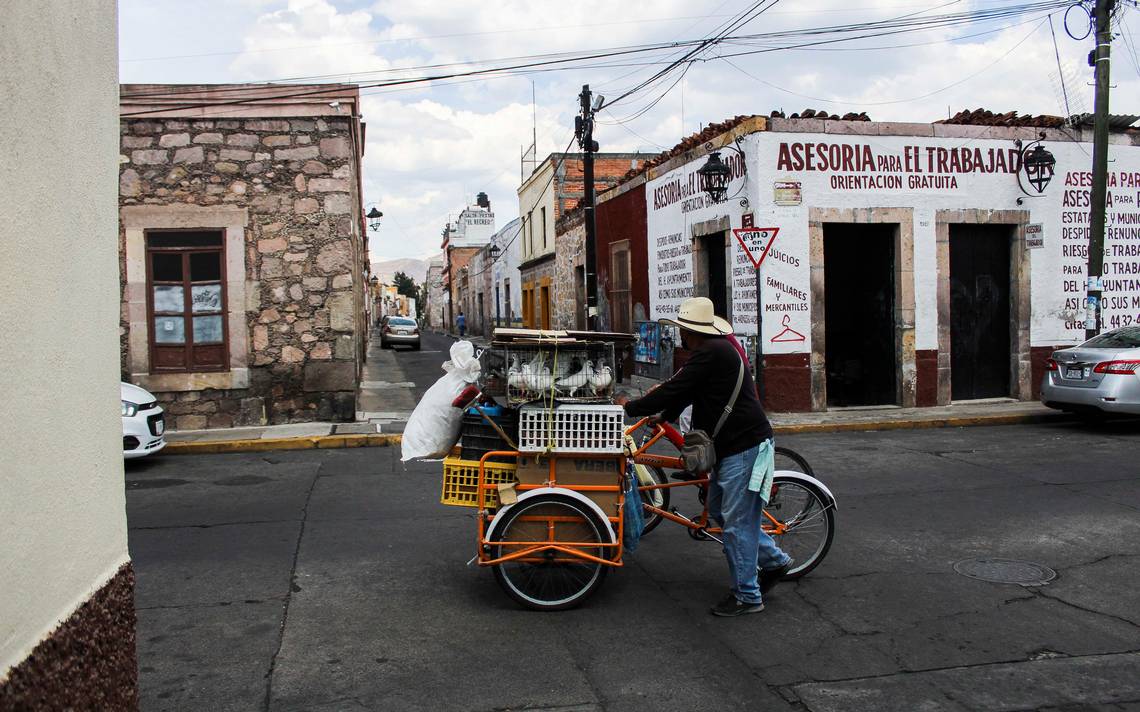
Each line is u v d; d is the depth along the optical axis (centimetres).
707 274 1545
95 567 229
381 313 9356
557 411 479
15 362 187
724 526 483
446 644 441
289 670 408
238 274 1238
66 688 206
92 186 232
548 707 370
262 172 1239
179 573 561
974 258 1425
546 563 493
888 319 1398
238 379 1241
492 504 499
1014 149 1395
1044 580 540
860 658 423
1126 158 1462
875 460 968
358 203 2148
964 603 501
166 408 1227
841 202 1325
